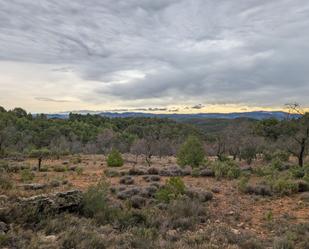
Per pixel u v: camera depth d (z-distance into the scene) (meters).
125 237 7.10
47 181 17.19
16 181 16.88
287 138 33.69
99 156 50.97
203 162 25.17
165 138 59.34
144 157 48.53
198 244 7.08
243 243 7.24
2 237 6.00
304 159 33.22
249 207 12.28
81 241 6.37
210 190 15.57
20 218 7.62
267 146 36.50
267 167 24.97
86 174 22.38
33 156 40.97
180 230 8.60
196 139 26.11
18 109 106.62
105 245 6.38
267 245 7.47
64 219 8.20
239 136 35.56
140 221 9.14
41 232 7.04
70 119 121.25
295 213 11.30
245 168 25.03
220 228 8.63
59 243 6.14
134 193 13.97
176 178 13.99
